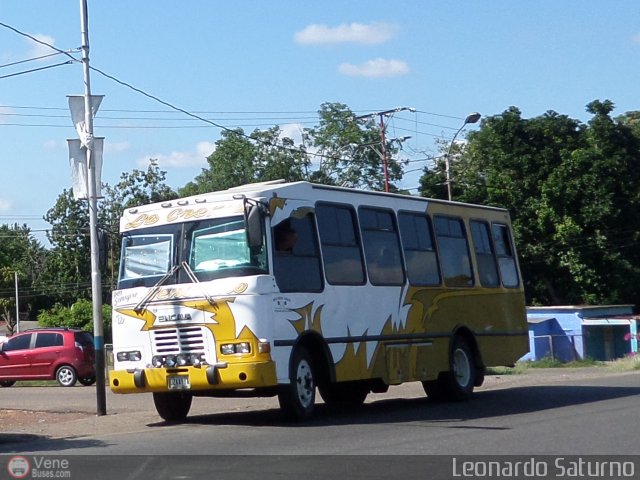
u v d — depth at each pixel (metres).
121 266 14.56
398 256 16.59
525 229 44.31
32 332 28.09
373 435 12.61
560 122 44.88
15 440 13.35
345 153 51.03
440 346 17.33
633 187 44.81
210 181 50.56
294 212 14.37
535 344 41.56
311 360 14.51
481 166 45.81
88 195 16.86
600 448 11.00
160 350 13.95
